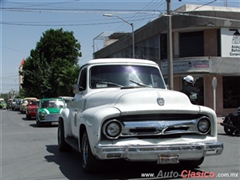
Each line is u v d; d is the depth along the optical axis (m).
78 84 7.73
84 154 6.66
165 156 5.62
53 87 47.31
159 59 27.70
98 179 6.23
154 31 28.14
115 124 5.58
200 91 25.59
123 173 6.65
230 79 26.08
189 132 5.92
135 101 5.83
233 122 14.07
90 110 6.41
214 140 6.05
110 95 6.35
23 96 74.50
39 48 54.50
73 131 8.29
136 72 7.64
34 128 18.31
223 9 29.30
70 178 6.46
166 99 5.94
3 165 7.98
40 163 8.10
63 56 53.97
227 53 25.12
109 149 5.40
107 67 7.60
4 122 23.77
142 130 5.66
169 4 20.02
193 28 25.23
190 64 24.52
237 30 25.34
